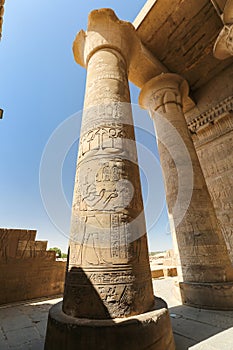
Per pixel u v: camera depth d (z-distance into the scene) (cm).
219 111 947
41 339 342
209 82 1073
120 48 588
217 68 1026
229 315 429
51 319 270
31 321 436
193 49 970
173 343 285
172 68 1054
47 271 709
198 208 616
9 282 611
